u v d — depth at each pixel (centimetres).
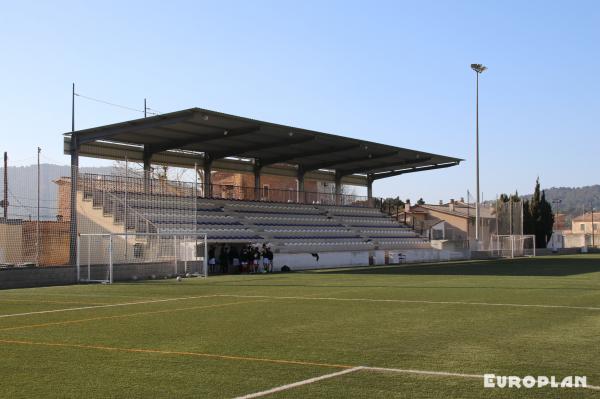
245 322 1292
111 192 3316
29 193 2673
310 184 6762
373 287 2270
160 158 3994
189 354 926
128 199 3372
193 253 3262
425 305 1614
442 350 946
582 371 793
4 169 2592
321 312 1466
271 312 1474
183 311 1512
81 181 3209
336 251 4316
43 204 2723
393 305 1620
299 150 4366
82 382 752
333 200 5459
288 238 4312
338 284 2447
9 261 2586
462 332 1131
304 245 4253
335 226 5034
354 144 4162
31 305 1681
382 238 5344
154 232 3316
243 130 3422
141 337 1095
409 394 682
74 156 3216
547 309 1504
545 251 6725
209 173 4272
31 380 765
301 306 1611
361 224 5366
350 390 700
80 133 3206
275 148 4206
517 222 6106
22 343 1042
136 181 3466
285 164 4978
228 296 1938
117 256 3159
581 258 5475
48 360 891
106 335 1123
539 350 941
